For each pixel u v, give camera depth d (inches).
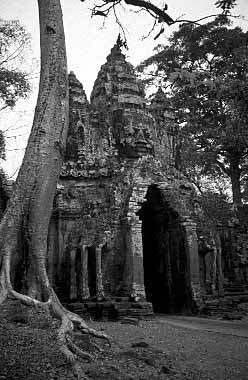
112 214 707.4
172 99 1056.8
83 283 653.3
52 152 399.9
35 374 235.9
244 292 804.6
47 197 388.2
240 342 410.6
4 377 226.2
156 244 805.2
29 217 377.4
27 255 370.3
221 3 496.1
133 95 873.5
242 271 871.7
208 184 1181.1
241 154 1075.9
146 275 812.0
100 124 852.0
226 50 1116.5
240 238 899.4
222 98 737.6
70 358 259.4
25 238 373.4
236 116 693.3
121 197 721.6
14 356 253.9
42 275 367.9
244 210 956.6
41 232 378.9
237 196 1128.8
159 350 346.3
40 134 400.5
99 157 816.9
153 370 281.9
